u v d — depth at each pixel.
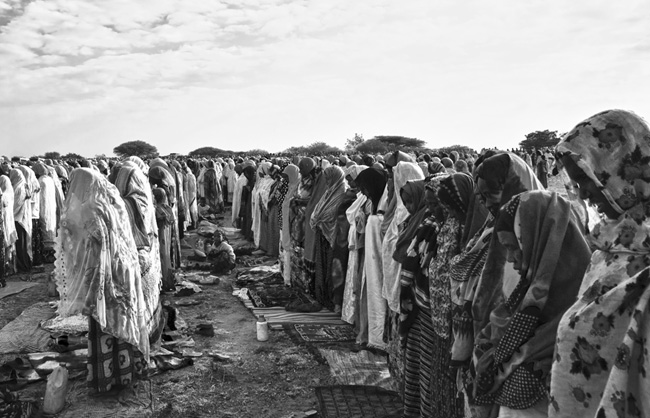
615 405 2.01
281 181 11.82
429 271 4.05
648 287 2.00
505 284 2.90
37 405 5.19
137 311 5.57
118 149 86.19
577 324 2.24
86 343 6.72
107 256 5.10
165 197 9.16
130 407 5.18
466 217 3.64
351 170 7.79
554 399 2.32
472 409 3.03
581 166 2.30
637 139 2.23
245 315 8.12
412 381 4.56
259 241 12.85
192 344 6.80
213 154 81.25
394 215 5.57
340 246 7.75
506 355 2.73
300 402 5.30
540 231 2.74
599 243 2.29
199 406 5.23
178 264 11.07
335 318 7.73
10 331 7.29
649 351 1.94
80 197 5.07
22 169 11.24
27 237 11.11
